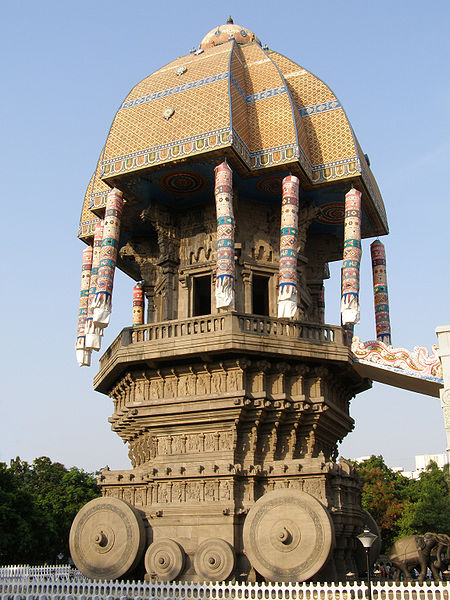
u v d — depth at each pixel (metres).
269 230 27.97
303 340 23.95
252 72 27.78
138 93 27.34
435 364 24.30
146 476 24.19
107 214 25.73
